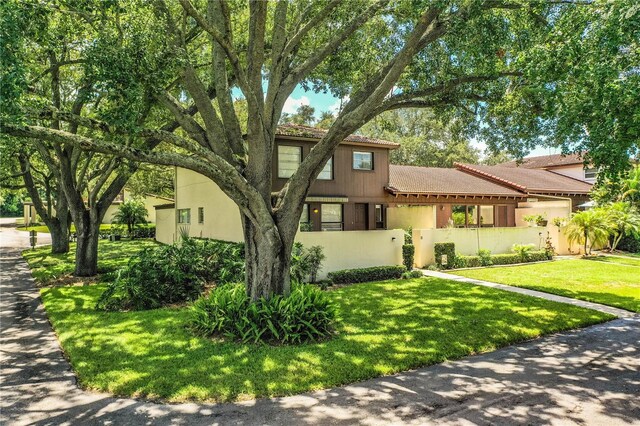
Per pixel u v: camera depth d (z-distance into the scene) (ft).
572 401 16.16
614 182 19.06
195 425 14.29
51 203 81.82
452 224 73.31
